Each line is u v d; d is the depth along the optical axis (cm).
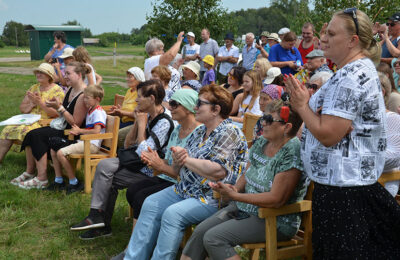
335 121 224
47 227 444
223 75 1109
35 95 591
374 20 877
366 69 228
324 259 246
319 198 242
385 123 237
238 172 319
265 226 286
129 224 448
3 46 8281
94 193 417
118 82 1866
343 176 232
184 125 356
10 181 573
